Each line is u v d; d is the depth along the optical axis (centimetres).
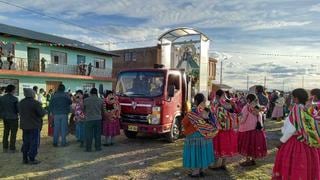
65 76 3259
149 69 1168
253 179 750
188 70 1419
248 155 830
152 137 1295
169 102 1145
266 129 1602
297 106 550
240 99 1162
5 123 999
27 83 2909
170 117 1158
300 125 537
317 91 683
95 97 1016
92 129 1019
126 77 1193
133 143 1168
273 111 2028
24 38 2839
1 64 2617
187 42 1423
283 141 557
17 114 1002
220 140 794
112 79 3988
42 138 1250
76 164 866
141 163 880
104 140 1219
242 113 831
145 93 1145
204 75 1415
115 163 882
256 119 829
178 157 956
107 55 4000
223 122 790
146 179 746
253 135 828
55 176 761
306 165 535
